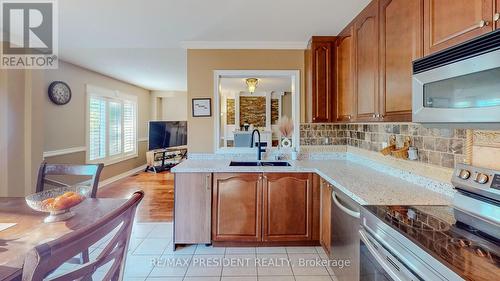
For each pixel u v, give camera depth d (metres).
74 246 0.73
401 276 1.11
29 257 0.63
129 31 2.97
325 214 2.56
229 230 2.81
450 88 1.16
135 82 6.77
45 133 4.17
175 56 4.18
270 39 3.22
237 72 3.39
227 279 2.27
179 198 2.79
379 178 2.23
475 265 0.87
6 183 3.20
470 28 1.15
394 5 1.82
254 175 2.79
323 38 3.05
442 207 1.47
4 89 3.18
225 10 2.43
